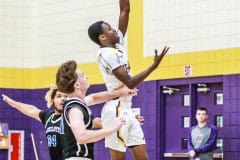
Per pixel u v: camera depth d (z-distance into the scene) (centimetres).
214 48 1659
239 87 1606
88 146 778
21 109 923
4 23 2072
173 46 1739
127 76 981
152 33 1788
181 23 1727
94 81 1914
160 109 1761
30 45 2081
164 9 1764
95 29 1027
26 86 2066
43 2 2064
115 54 1000
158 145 1758
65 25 2008
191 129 1617
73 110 754
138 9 1820
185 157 1712
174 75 1733
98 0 1930
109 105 1067
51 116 893
